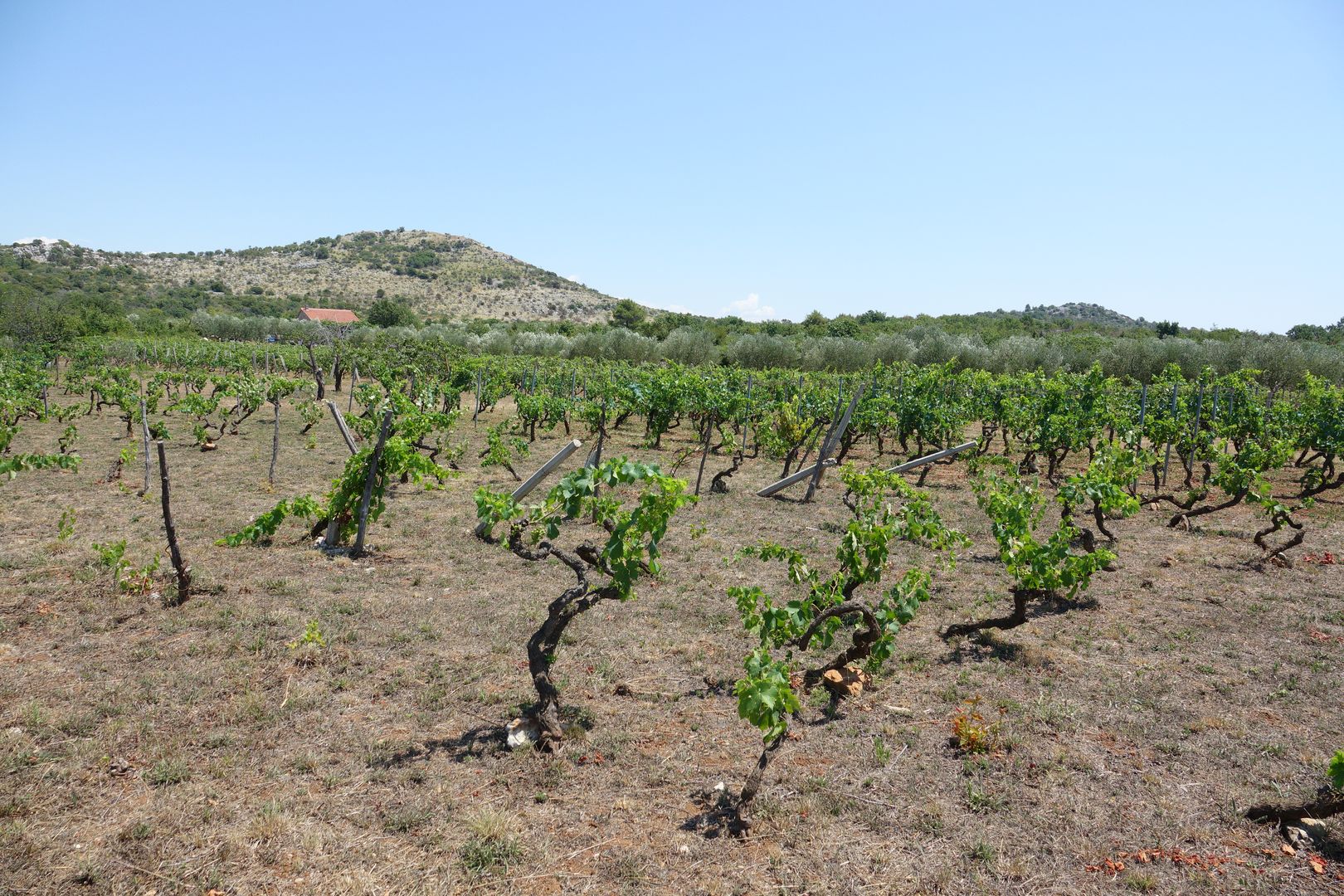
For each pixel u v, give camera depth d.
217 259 150.12
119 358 40.22
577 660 6.52
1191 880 3.91
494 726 5.41
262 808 4.35
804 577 6.54
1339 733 5.38
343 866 3.93
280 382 20.70
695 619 7.52
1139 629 7.38
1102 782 4.79
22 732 5.02
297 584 8.16
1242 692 6.03
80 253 134.25
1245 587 8.61
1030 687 6.15
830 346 43.09
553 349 52.12
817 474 13.49
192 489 12.69
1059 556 6.80
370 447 9.52
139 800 4.41
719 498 13.39
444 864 3.96
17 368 23.98
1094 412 15.58
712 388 18.83
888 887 3.86
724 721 5.56
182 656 6.32
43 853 3.93
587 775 4.84
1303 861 4.05
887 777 4.84
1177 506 11.91
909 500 8.81
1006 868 3.99
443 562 9.22
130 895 3.68
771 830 4.30
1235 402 17.09
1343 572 9.21
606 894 3.79
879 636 5.86
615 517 5.61
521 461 16.92
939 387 19.69
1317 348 32.00
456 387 25.36
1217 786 4.74
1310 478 13.84
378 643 6.77
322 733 5.25
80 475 13.48
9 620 6.87
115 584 7.75
